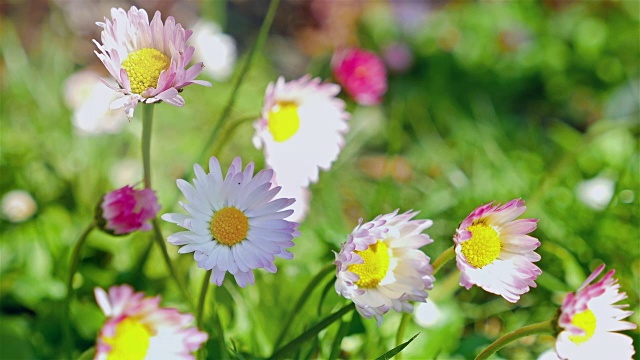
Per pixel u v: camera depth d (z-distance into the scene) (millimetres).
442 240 475
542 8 888
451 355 399
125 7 777
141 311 286
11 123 554
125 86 304
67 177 494
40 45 711
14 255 425
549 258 456
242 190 311
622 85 780
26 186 484
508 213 309
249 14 882
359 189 566
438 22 892
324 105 375
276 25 877
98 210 318
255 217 312
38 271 417
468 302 446
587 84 818
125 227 316
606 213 462
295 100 374
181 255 399
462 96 803
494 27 859
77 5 753
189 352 291
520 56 831
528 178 521
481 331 435
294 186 371
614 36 837
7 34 661
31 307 409
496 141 602
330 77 451
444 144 628
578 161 542
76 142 515
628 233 456
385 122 695
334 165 554
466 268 306
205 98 653
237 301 384
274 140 371
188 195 309
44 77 626
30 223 440
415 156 609
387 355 312
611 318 304
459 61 831
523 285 307
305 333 326
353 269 315
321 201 498
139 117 530
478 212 306
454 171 543
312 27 873
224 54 654
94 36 750
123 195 316
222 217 309
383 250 316
